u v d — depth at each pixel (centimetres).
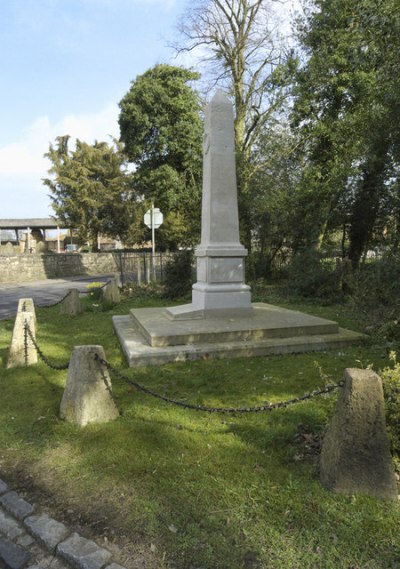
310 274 1257
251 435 356
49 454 341
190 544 237
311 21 1422
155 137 2258
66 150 3734
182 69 2231
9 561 238
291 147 1574
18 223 4372
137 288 1477
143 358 572
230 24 1664
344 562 220
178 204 2245
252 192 1492
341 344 651
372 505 261
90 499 282
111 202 3434
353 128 1368
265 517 254
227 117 745
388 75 1061
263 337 651
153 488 286
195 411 413
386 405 301
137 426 377
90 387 386
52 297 1530
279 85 1535
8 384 520
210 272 735
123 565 226
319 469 295
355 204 1445
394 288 723
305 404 421
